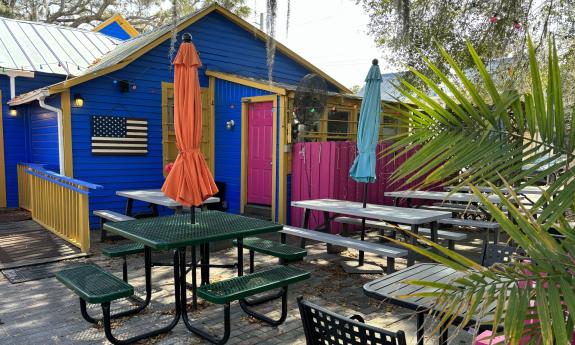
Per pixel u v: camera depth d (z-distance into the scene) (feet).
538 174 4.91
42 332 11.51
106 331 10.36
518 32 19.93
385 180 27.40
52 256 18.62
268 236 24.61
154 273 16.98
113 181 26.86
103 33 44.83
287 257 13.79
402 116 6.21
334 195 24.12
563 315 3.91
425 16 25.68
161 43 28.50
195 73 12.93
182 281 11.66
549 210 4.55
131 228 12.98
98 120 26.00
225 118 29.76
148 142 28.37
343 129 30.09
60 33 37.29
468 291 4.29
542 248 4.19
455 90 5.45
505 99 5.25
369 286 8.34
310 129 26.96
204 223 13.96
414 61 26.53
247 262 18.31
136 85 27.58
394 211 17.79
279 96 25.95
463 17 24.43
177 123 12.94
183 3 37.65
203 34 30.40
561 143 4.98
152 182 28.71
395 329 11.94
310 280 16.38
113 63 25.72
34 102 28.99
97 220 26.16
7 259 18.13
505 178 5.12
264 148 27.53
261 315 12.54
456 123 5.56
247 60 33.06
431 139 5.71
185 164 12.91
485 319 5.87
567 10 21.38
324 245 22.29
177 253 11.68
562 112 4.95
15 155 30.40
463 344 10.65
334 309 13.41
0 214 27.66
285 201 26.18
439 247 4.56
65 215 20.88
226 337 10.41
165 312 13.04
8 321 12.20
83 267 12.12
